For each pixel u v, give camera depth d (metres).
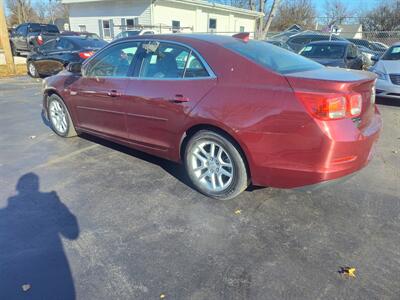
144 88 3.71
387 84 7.71
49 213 3.22
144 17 21.62
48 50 11.43
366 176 4.03
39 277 2.42
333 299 2.22
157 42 3.73
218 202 3.41
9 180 3.91
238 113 2.98
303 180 2.88
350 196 3.53
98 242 2.80
